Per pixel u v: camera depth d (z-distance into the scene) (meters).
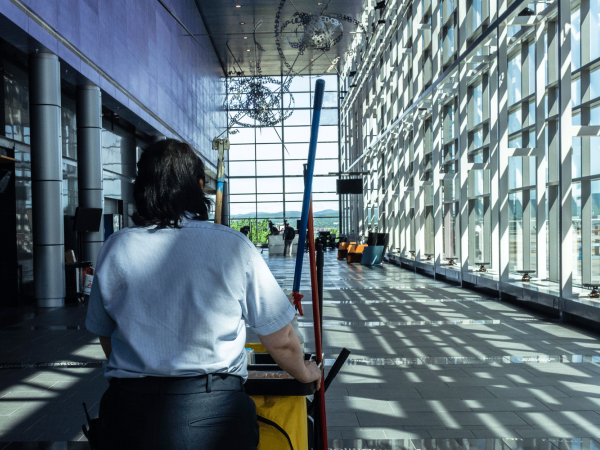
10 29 8.05
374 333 6.64
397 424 3.54
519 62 10.02
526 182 9.88
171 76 18.42
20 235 10.24
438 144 13.09
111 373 1.31
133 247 1.34
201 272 1.30
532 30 8.98
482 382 4.50
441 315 7.89
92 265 10.79
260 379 1.65
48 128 9.33
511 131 10.50
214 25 25.56
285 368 1.41
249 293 1.34
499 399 4.04
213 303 1.29
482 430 3.42
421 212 15.52
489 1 9.89
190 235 1.34
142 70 14.62
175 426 1.21
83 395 4.31
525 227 9.88
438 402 3.99
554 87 8.82
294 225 34.44
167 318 1.28
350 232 31.31
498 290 9.53
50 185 9.46
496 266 10.85
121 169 16.72
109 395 1.31
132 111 13.59
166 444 1.21
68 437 3.41
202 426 1.23
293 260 21.36
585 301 6.77
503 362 5.14
